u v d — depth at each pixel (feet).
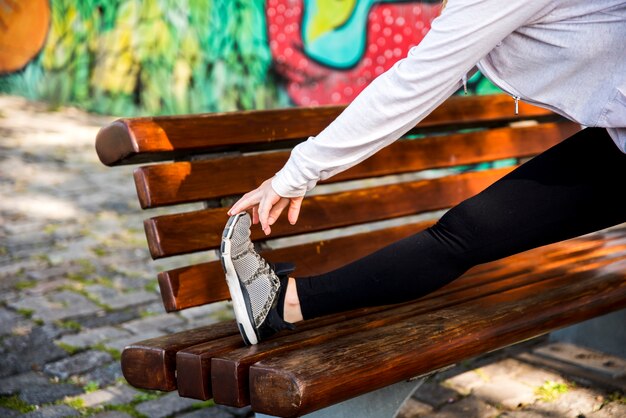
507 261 8.86
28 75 33.71
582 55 5.69
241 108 26.55
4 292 12.98
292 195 6.01
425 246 6.26
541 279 7.79
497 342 6.41
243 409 9.20
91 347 10.82
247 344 6.17
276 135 7.71
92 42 31.14
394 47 21.80
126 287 13.28
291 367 5.48
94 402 9.30
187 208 18.81
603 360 10.16
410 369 5.86
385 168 8.74
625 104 5.69
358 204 8.48
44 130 27.43
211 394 5.94
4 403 9.21
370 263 6.27
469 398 9.27
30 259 14.70
